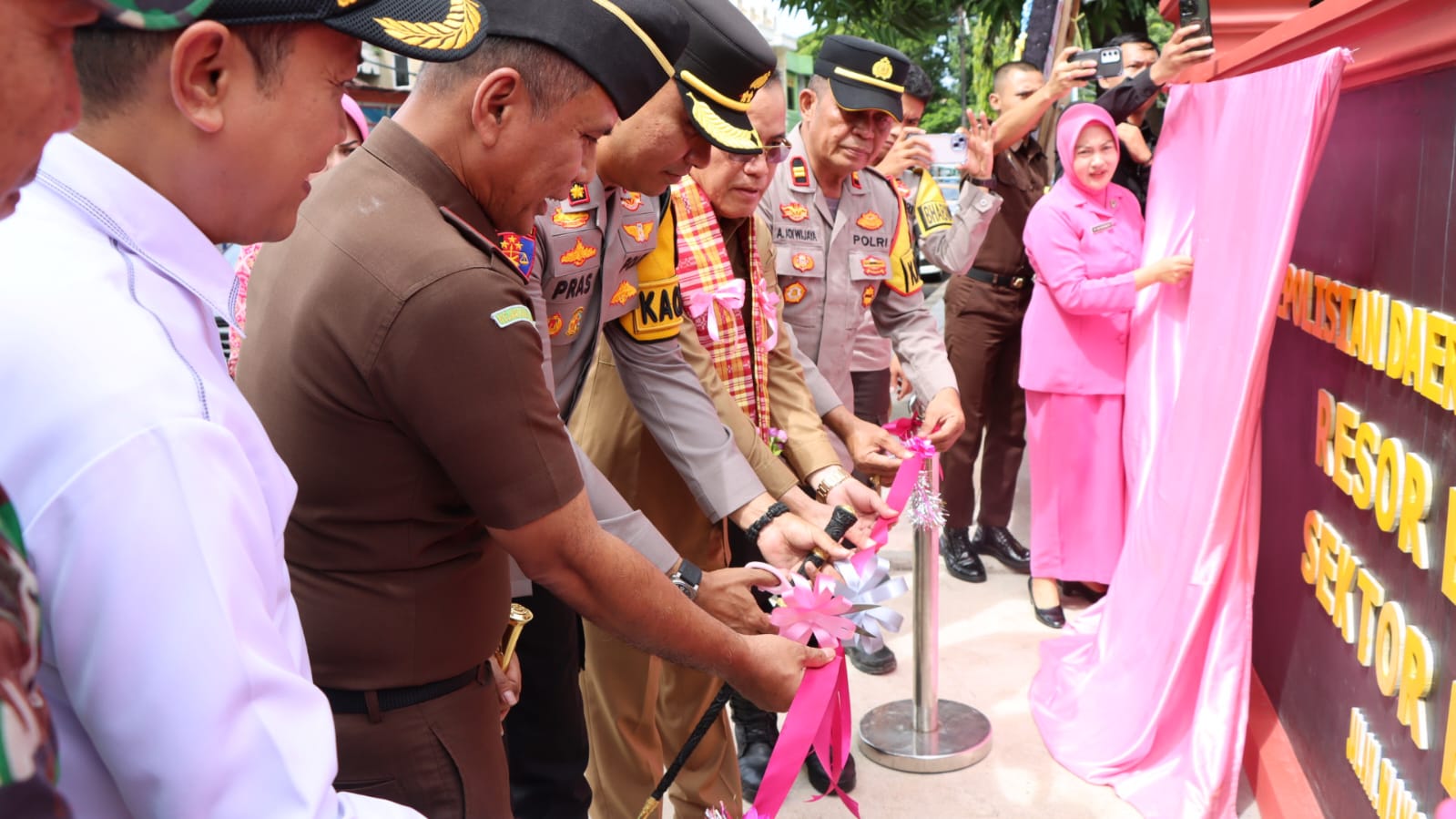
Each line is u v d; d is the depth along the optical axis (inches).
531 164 50.6
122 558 26.5
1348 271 86.0
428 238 47.2
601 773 92.8
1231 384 99.3
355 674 50.9
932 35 328.2
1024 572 165.3
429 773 52.6
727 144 65.3
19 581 17.4
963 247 141.8
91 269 29.0
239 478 29.7
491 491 48.1
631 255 76.0
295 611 35.3
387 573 50.3
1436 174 67.9
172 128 31.7
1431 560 69.0
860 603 69.3
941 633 145.2
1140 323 133.0
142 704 26.9
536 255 69.1
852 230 117.6
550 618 78.1
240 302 84.7
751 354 93.2
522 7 48.6
